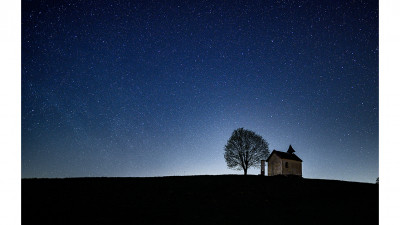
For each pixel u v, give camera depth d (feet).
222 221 63.57
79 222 61.46
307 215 68.59
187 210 73.56
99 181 103.81
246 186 103.30
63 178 106.73
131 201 80.02
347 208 74.38
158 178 116.57
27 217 63.05
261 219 65.36
